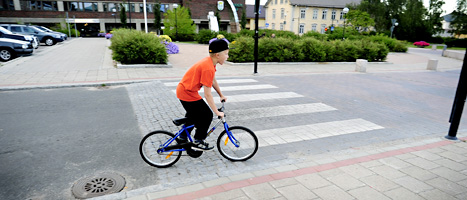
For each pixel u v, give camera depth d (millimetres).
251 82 10188
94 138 4805
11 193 3162
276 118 6207
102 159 4055
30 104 6648
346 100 8117
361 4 56844
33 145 4449
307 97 8250
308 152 4500
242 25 57906
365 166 3852
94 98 7355
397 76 13273
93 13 51156
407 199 3070
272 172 3645
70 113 6094
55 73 10273
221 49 3252
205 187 3240
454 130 5051
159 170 3777
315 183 3363
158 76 10430
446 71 16188
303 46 16469
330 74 12930
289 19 56656
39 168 3744
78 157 4094
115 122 5617
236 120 5980
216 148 4512
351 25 53781
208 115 3596
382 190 3234
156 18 49219
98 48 20828
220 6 52781
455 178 3566
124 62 12734
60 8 49000
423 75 14039
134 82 9305
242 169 3773
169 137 3910
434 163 3990
